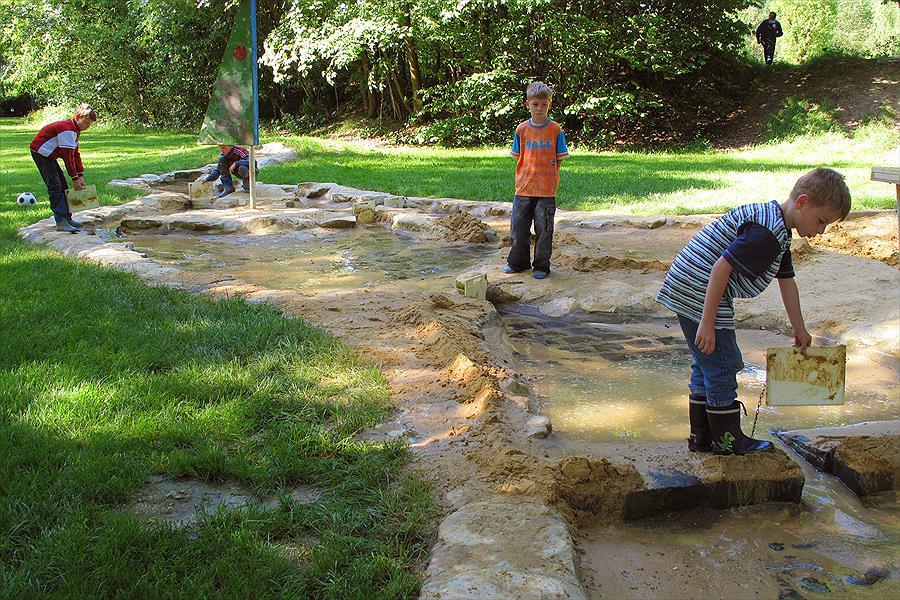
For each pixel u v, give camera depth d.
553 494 2.99
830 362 3.25
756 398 4.36
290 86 31.56
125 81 33.00
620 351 5.18
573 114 23.55
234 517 2.82
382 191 12.38
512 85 23.39
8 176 14.09
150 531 2.72
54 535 2.68
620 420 3.97
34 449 3.24
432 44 23.75
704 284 3.20
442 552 2.62
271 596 2.41
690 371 4.76
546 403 4.21
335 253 8.23
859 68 23.97
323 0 23.06
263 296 5.98
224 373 4.11
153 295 5.72
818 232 3.02
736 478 3.17
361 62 25.72
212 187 11.35
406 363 4.48
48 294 5.69
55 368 4.12
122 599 2.37
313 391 3.96
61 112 34.22
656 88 24.42
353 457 3.31
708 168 15.34
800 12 31.67
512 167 16.17
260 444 3.41
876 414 4.09
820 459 3.49
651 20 21.53
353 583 2.48
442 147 23.16
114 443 3.33
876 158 17.41
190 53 30.03
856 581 2.67
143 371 4.14
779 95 23.77
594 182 13.02
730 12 24.59
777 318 5.66
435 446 3.47
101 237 8.92
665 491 3.10
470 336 4.98
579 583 2.50
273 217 9.79
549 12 22.00
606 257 7.27
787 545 2.91
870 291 5.89
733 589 2.62
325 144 21.03
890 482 3.32
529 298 6.48
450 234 8.92
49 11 32.22
